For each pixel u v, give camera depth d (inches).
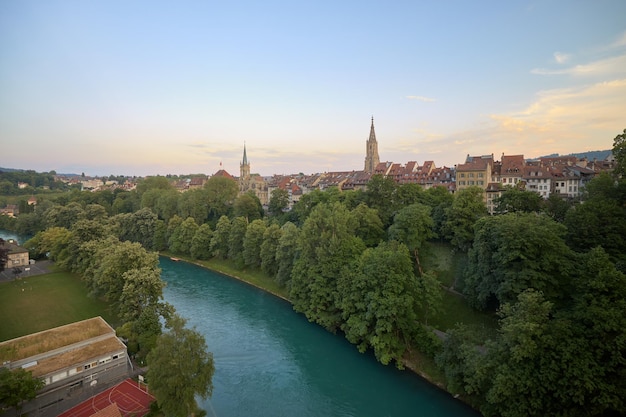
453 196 4089.6
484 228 2464.3
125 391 1969.7
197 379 1611.7
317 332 2878.9
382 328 2234.3
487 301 2453.2
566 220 2519.7
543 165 5324.8
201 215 5935.0
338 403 2030.0
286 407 1988.2
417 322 2357.3
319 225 3102.9
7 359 1971.0
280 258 3700.8
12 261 4448.8
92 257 3435.0
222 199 6274.6
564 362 1521.9
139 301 2524.6
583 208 2439.7
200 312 3272.6
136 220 5728.3
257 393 2112.5
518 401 1617.9
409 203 4084.6
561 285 2034.9
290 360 2477.9
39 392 1859.0
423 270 3038.9
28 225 7017.7
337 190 5014.8
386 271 2327.8
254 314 3230.8
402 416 1919.3
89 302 3243.1
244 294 3752.5
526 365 1608.0
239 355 2539.4
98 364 2054.6
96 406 1840.6
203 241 4977.9
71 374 1962.4
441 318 2551.7
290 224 3735.2
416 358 2342.5
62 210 5984.3
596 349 1514.5
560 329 1599.4
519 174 4926.2
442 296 2733.8
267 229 4050.2
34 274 4136.3
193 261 5039.4
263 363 2440.9
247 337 2792.8
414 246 2979.8
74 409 1818.4
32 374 1868.8
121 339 2329.0
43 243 4726.9
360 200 4252.0
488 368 1723.7
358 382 2223.2
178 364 1577.3
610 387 1424.7
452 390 1900.8
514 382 1579.7
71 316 2942.9
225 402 2023.9
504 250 2137.1
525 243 2041.1
